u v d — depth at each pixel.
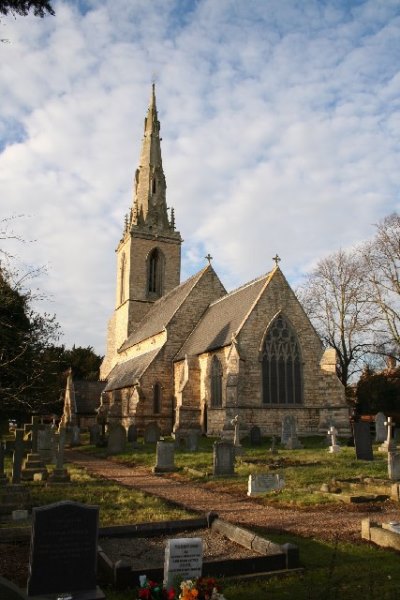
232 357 33.22
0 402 28.31
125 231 64.19
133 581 7.97
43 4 8.91
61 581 7.40
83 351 78.06
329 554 9.51
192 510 13.55
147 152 64.69
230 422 31.97
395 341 42.56
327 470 19.77
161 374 43.69
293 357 35.09
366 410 45.47
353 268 48.66
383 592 7.66
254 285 38.75
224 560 8.51
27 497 13.32
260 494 15.87
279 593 7.70
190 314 46.28
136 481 19.41
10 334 29.28
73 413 51.84
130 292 60.41
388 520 12.23
